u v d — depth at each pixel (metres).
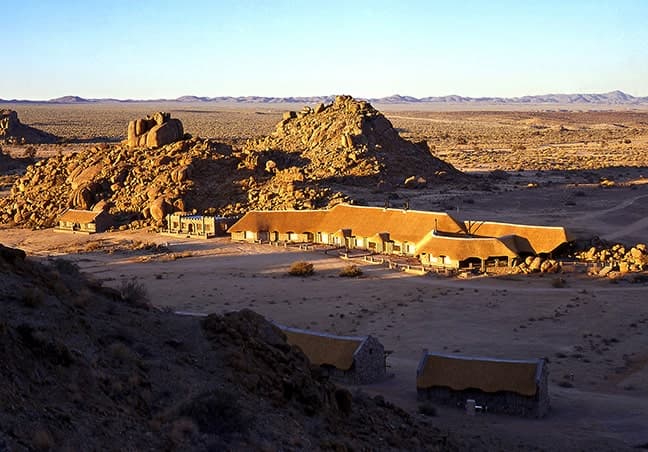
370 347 55.75
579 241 103.88
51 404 22.94
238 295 85.62
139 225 138.75
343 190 149.75
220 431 25.58
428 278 92.56
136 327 32.88
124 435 23.17
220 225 129.12
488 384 49.16
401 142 183.88
